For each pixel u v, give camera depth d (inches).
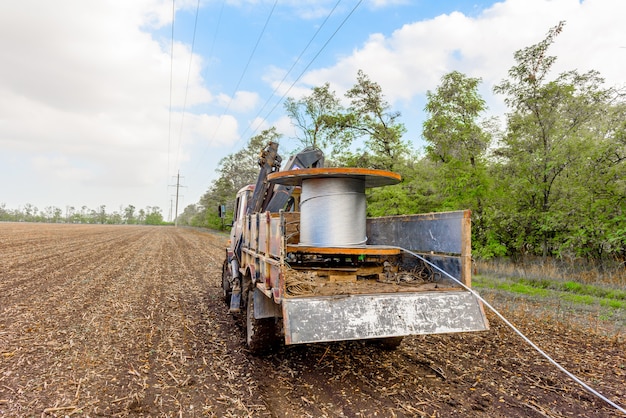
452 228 150.6
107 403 134.9
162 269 520.1
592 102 499.5
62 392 142.6
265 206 259.9
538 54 493.0
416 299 132.9
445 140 520.7
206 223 2460.6
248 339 186.9
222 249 905.5
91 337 210.5
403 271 181.6
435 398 142.6
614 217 415.2
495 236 539.5
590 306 308.5
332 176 175.2
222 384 153.0
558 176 496.7
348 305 126.6
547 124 511.5
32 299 307.0
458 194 494.6
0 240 992.2
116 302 301.7
